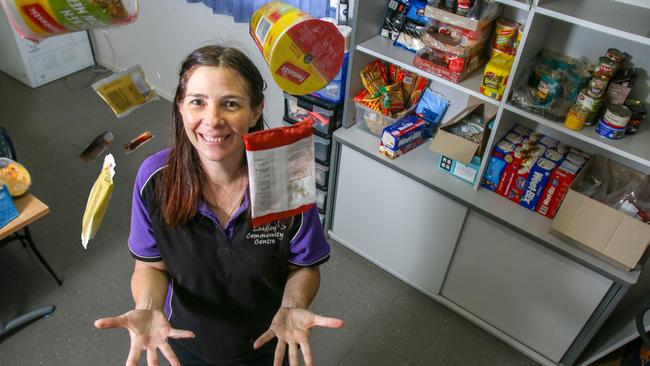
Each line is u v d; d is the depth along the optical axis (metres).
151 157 1.17
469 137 2.07
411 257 2.45
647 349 1.97
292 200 1.09
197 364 1.43
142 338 1.09
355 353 2.25
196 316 1.27
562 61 1.94
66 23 0.84
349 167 2.40
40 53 3.86
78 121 3.59
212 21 3.26
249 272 1.19
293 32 1.12
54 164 3.18
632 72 1.81
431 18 2.01
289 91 1.23
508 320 2.26
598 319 1.95
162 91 4.00
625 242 1.71
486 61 2.10
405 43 2.17
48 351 2.16
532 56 1.90
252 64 1.03
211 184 1.13
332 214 2.68
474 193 2.10
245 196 1.11
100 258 2.59
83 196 2.96
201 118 0.98
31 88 3.93
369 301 2.48
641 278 2.16
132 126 3.58
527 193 2.01
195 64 0.98
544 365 2.23
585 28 1.88
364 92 2.33
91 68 4.25
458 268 2.30
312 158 1.05
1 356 2.13
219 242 1.15
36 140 3.38
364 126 2.39
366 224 2.53
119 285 2.46
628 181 1.96
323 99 2.34
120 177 3.12
